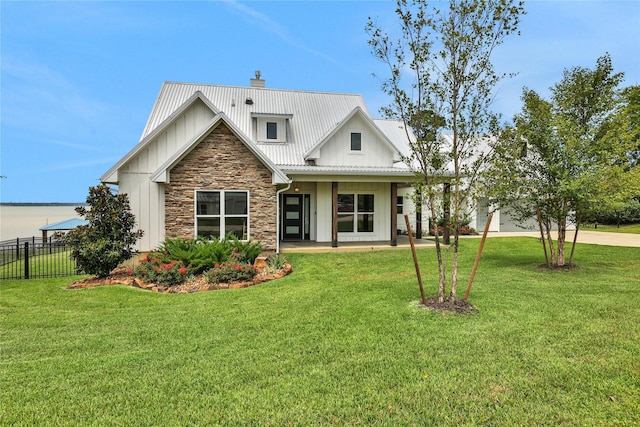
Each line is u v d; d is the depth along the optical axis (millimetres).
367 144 15125
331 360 4168
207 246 9312
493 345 4492
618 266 10102
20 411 3258
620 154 9391
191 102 11594
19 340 4973
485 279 8328
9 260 13602
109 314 6137
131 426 3039
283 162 14469
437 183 6309
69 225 21562
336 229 13414
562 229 10000
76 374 3936
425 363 4051
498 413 3146
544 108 9555
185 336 5020
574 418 3064
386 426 2990
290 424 3020
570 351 4301
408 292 7102
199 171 10961
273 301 6742
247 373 3885
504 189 7148
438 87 5879
